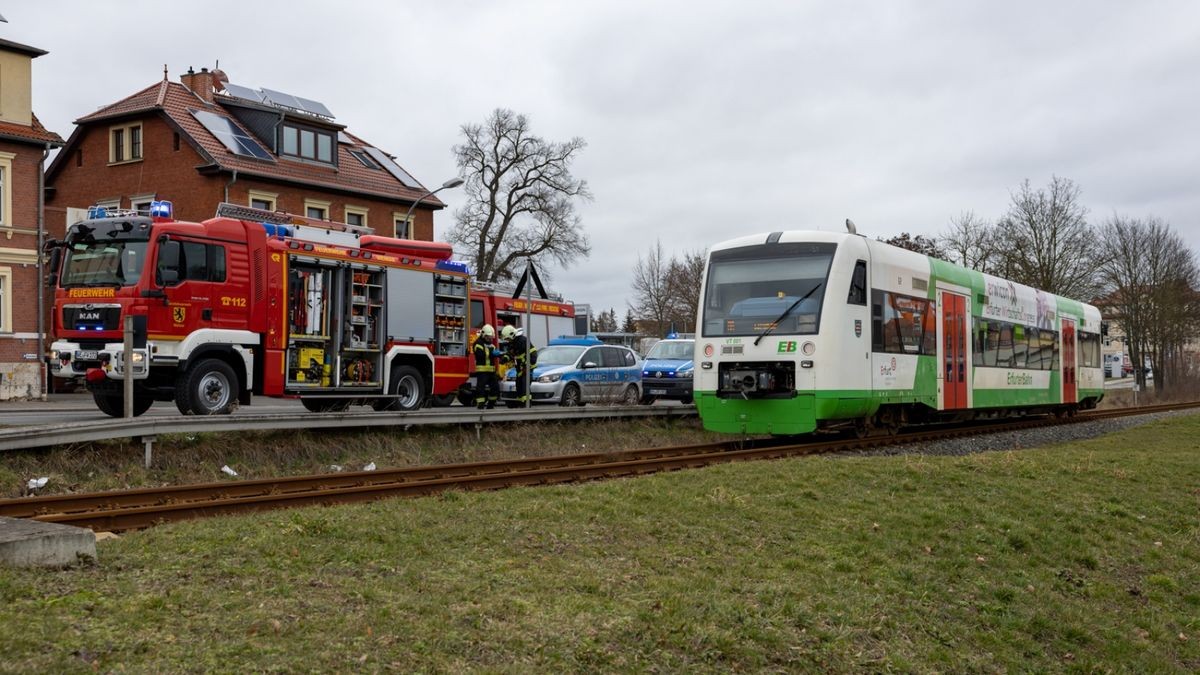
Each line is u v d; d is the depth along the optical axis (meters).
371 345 19.72
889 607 7.78
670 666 5.95
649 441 19.69
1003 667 7.46
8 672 4.58
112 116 40.72
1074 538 10.91
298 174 42.09
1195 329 57.19
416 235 48.06
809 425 16.84
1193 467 15.98
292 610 5.86
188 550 7.06
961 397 21.83
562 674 5.54
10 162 30.61
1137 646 8.56
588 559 7.86
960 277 22.12
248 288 17.48
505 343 21.41
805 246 17.61
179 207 39.66
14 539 6.14
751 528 9.48
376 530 8.05
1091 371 31.81
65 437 12.27
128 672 4.76
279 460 14.53
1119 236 57.62
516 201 56.78
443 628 5.82
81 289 16.84
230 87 43.34
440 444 16.80
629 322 87.94
